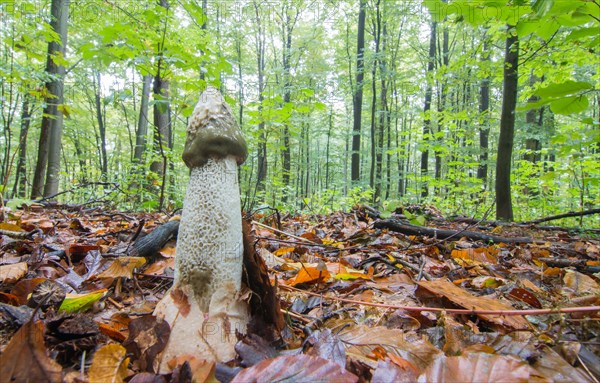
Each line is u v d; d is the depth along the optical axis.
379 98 24.70
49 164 9.31
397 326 2.02
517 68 7.11
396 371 1.35
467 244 4.39
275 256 3.35
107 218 5.73
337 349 1.54
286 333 1.75
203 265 1.48
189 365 1.24
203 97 1.63
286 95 16.48
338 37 22.48
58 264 2.70
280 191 10.55
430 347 1.65
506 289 2.66
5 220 4.18
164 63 5.31
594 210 6.57
